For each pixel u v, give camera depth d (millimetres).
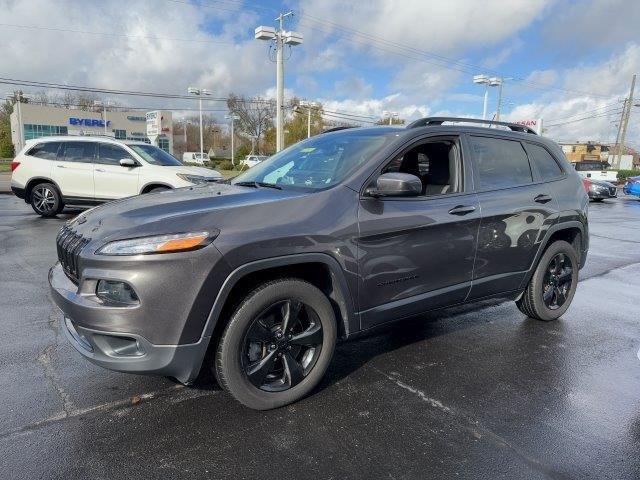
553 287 4711
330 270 3010
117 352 2627
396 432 2787
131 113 70875
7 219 10531
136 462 2473
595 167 29094
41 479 2332
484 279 3941
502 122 4355
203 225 2641
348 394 3221
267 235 2744
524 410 3068
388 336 4293
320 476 2398
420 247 3418
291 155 4039
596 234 11102
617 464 2545
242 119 66312
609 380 3523
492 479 2402
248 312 2773
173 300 2543
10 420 2811
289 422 2863
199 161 57656
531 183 4344
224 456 2535
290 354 3027
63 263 3082
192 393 3168
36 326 4254
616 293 5945
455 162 3818
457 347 4074
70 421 2818
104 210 3180
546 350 4055
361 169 3266
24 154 10734
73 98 70312
